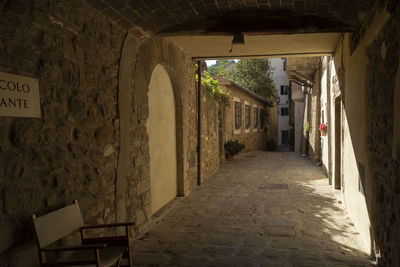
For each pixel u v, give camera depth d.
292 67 10.15
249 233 3.96
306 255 3.25
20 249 2.04
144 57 4.16
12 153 2.01
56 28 2.41
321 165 10.03
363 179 3.53
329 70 6.91
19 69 2.06
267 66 20.14
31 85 2.15
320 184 7.14
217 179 8.06
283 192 6.36
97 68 2.98
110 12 3.05
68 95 2.55
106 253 2.46
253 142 17.55
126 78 3.53
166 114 5.54
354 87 3.89
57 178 2.41
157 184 5.05
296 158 12.88
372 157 3.08
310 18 3.54
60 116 2.46
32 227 2.06
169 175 5.66
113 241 2.62
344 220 4.45
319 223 4.32
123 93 3.45
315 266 2.98
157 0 3.04
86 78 2.80
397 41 2.21
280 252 3.34
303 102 16.53
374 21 2.77
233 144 12.27
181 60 5.94
